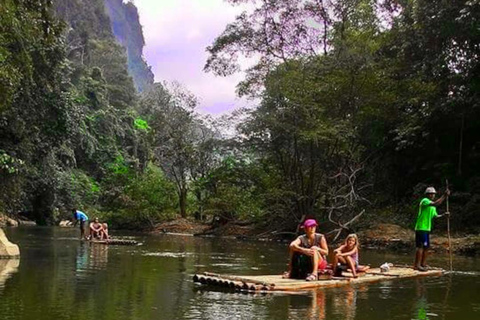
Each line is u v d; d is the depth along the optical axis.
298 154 22.11
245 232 25.48
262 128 22.75
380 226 19.55
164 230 29.84
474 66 20.00
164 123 33.84
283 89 21.28
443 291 7.86
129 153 56.97
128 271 9.78
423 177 23.30
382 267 10.05
